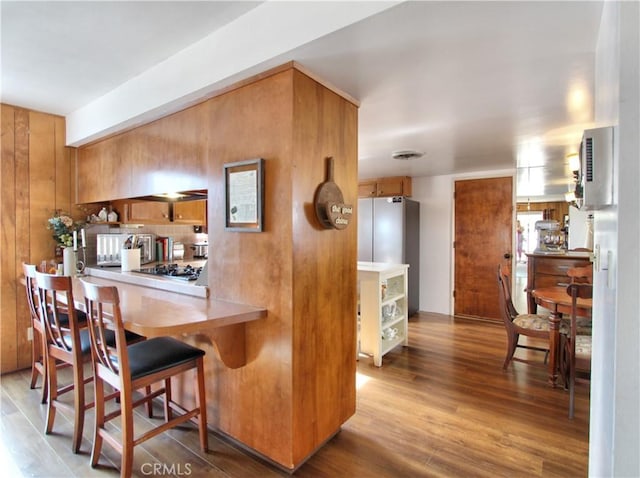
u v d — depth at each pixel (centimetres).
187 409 225
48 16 170
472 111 238
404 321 373
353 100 214
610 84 113
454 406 248
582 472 181
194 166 218
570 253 404
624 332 94
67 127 319
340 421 211
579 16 132
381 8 130
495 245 473
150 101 228
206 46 191
